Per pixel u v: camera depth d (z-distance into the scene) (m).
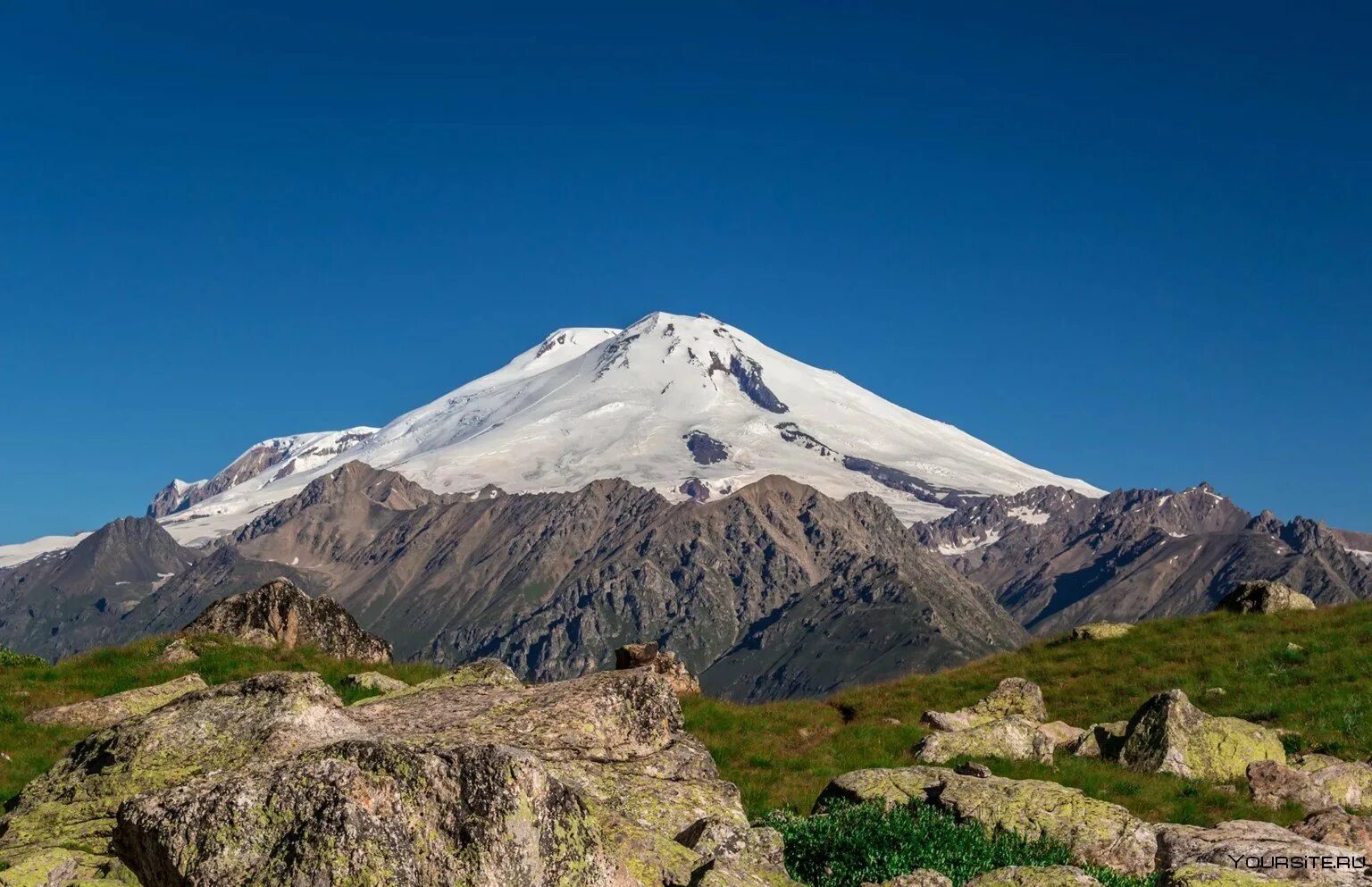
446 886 12.34
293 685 20.75
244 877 12.08
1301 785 32.66
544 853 13.13
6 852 16.62
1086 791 32.72
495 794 13.03
